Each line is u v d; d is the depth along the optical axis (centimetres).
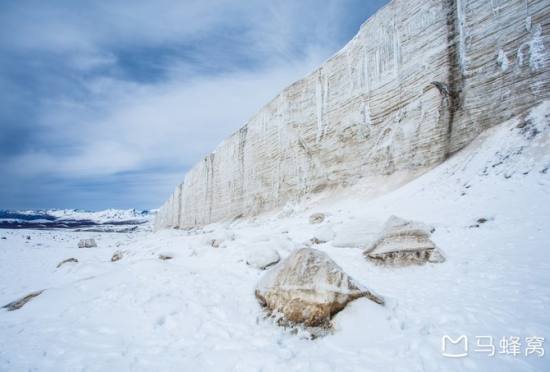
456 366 377
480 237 1056
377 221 1298
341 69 3092
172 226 7488
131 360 446
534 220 1041
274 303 609
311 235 1659
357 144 2858
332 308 564
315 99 3378
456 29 2119
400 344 454
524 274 682
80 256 2041
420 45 2358
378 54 2705
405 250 930
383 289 730
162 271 902
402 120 2445
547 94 1616
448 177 1820
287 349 478
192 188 6606
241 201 4581
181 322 586
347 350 461
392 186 2359
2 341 516
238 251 1248
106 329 558
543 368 351
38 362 444
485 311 521
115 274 866
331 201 2842
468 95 2016
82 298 707
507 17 1816
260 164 4184
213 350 477
